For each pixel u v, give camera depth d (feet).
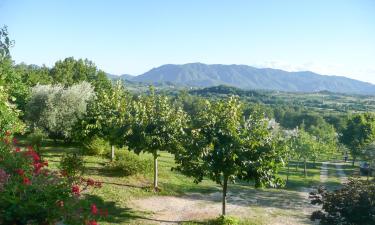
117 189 66.95
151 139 67.26
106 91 98.22
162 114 69.36
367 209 43.14
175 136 67.46
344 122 247.50
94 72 238.27
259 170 50.44
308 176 129.80
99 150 94.99
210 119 53.26
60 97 101.50
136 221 51.80
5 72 63.52
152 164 84.43
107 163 85.10
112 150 90.89
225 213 58.03
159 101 72.90
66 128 100.94
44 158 82.94
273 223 58.70
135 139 68.64
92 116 89.71
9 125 44.06
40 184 25.70
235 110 53.88
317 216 47.88
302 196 86.84
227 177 53.57
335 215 46.75
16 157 30.14
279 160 51.72
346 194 45.44
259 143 51.16
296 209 71.05
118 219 51.47
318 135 192.13
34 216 23.29
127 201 61.16
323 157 180.96
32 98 101.09
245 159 50.06
